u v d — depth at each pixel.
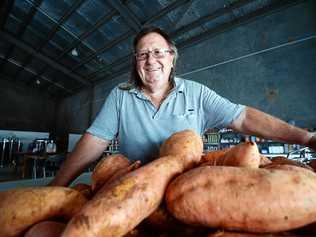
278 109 3.71
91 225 0.28
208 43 4.86
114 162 0.44
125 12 4.32
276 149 3.13
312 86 3.42
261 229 0.29
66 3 4.59
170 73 0.90
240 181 0.30
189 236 0.35
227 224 0.30
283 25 3.85
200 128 0.87
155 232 0.38
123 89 0.88
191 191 0.32
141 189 0.32
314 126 3.32
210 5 4.09
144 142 0.82
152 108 0.84
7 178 5.38
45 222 0.34
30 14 5.27
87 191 0.43
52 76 8.65
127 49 5.72
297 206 0.28
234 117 0.75
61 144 7.20
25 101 9.77
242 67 4.26
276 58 3.85
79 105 9.12
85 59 6.68
